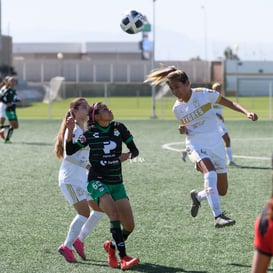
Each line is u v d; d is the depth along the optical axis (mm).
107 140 13758
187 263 14258
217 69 141250
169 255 14922
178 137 47125
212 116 16547
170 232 17219
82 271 13664
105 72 146000
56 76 147500
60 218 19078
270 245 7340
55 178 27172
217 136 16547
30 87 113000
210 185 15617
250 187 24641
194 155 16297
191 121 16422
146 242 16156
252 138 46562
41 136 48250
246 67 137000
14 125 42344
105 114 13664
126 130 14094
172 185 25125
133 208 20516
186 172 28719
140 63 145375
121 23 25672
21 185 25281
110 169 13789
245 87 135625
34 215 19531
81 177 14508
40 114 79188
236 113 80062
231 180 26438
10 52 142375
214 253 15094
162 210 20203
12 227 17891
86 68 147000
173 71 16438
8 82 41781
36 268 13875
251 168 30188
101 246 15781
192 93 16406
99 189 13680
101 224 18109
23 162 32500
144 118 69438
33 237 16719
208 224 18203
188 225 18078
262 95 135625
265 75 136125
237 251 15258
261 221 7375
